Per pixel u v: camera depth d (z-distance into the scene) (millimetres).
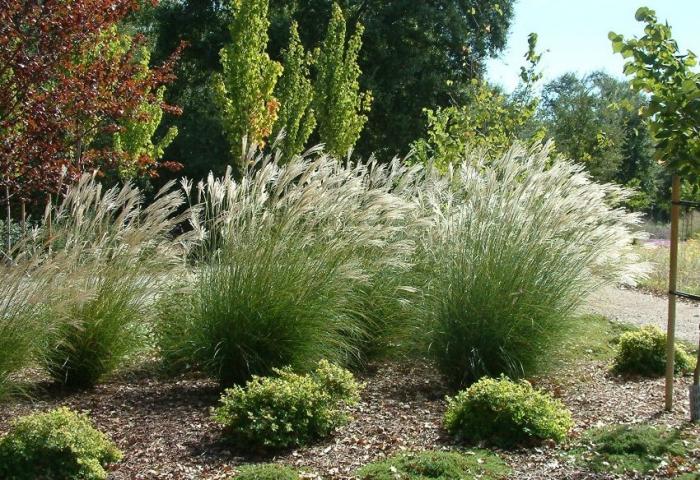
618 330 10203
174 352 6703
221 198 6957
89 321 6508
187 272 6902
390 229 7246
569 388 7059
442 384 7020
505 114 13539
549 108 26812
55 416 4586
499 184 7445
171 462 4812
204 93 28438
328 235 7012
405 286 7277
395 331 7562
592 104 23172
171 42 27734
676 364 7957
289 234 6773
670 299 6211
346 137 21047
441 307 6883
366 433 5422
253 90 17844
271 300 6531
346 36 27172
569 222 7094
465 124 13469
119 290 6668
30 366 6086
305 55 26531
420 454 4695
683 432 5391
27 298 5812
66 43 9305
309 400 5215
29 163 9391
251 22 17609
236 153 18266
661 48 5734
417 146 13812
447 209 7422
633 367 7816
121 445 5137
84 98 9617
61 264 6023
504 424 5195
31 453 4281
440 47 28000
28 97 9289
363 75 27047
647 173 27406
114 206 6934
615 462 4734
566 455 4895
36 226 6625
